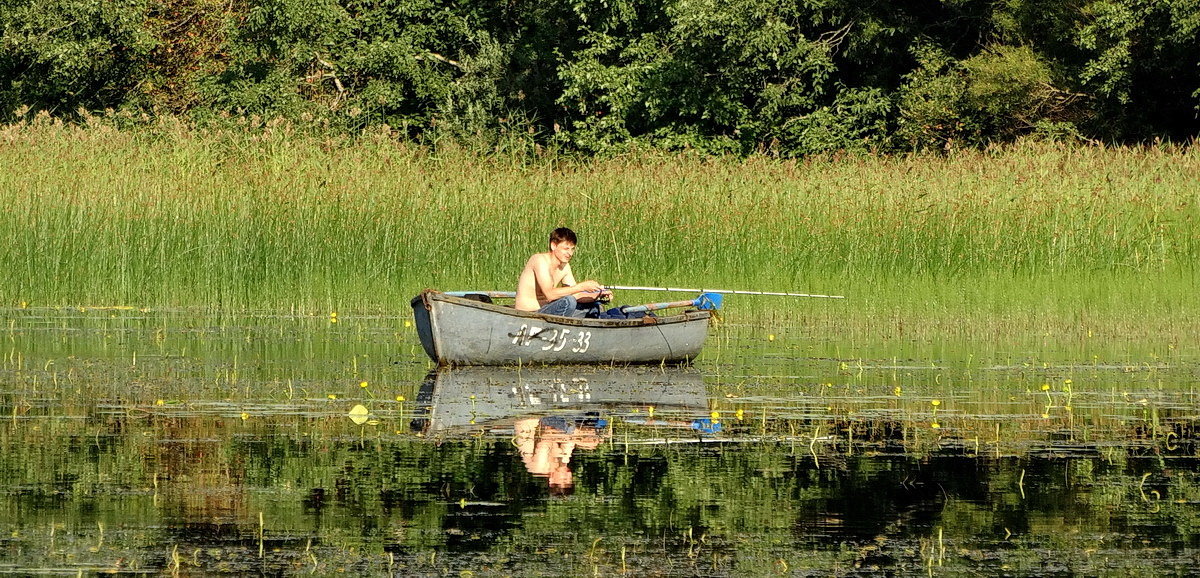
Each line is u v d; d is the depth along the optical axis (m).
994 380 35.94
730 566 18.89
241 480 23.30
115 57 108.31
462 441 26.78
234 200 56.09
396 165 60.59
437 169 61.53
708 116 97.25
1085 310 51.75
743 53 93.69
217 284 55.00
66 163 59.00
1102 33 89.19
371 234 56.00
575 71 98.25
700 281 56.16
